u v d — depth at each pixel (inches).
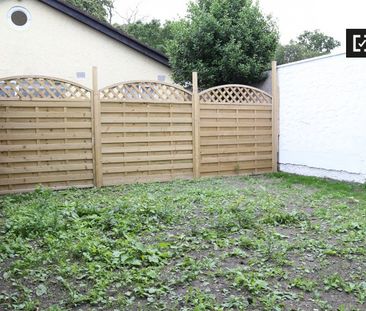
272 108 376.8
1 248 148.8
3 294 115.6
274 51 418.6
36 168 281.6
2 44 395.5
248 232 177.0
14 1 396.5
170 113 326.3
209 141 344.5
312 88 345.7
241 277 124.4
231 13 409.7
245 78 402.9
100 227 179.6
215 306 109.9
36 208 202.8
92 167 299.7
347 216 205.6
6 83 272.4
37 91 280.4
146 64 454.6
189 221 193.9
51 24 410.9
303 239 168.6
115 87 307.0
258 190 279.3
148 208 203.6
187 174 337.7
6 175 272.8
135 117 312.7
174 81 439.2
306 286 122.7
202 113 339.6
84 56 425.7
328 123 333.1
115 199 238.8
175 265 139.6
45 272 131.6
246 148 362.6
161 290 119.1
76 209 205.6
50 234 167.9
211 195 252.7
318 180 326.3
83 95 296.4
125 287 122.6
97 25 422.3
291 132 369.4
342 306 110.5
